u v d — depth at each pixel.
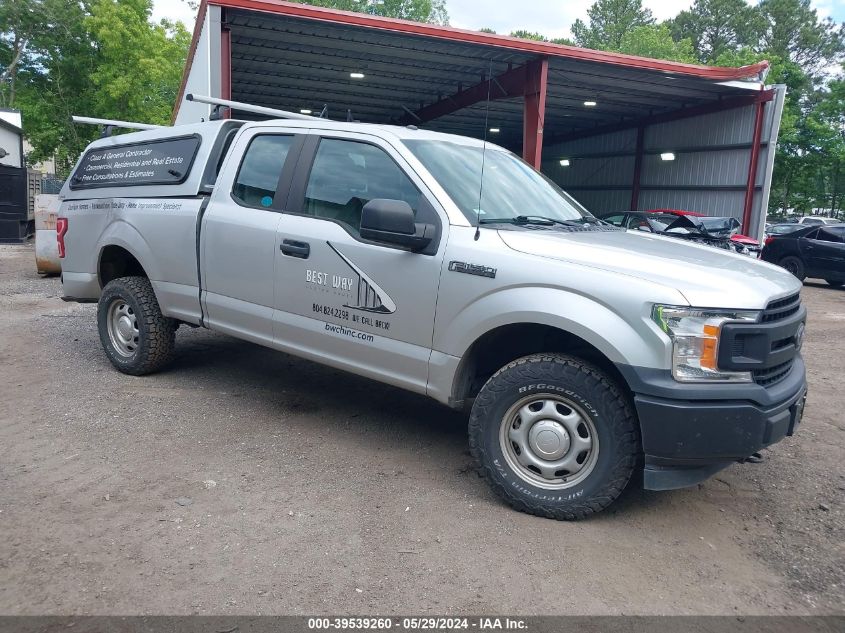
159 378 5.68
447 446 4.45
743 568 3.12
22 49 36.72
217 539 3.17
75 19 33.88
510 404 3.50
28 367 5.93
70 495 3.57
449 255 3.68
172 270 5.14
